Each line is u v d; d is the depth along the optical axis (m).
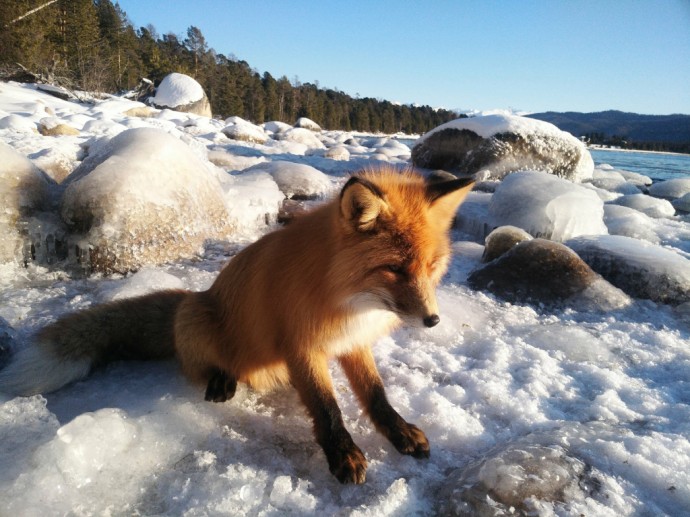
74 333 0.93
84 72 11.87
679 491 0.64
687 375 1.00
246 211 1.92
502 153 3.21
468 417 0.83
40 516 0.58
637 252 1.49
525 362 1.03
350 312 0.78
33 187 1.40
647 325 1.23
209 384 0.88
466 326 1.21
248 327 0.86
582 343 1.11
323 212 0.82
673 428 0.79
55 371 0.88
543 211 1.81
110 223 1.38
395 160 4.83
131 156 1.47
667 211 2.69
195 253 1.61
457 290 1.44
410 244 0.76
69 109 7.80
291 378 0.81
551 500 0.61
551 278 1.39
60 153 2.14
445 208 0.85
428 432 0.81
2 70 10.41
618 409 0.86
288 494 0.64
